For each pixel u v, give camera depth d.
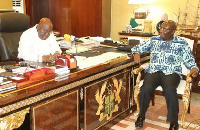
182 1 4.46
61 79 1.92
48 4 4.64
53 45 2.69
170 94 2.53
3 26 2.83
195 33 3.78
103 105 2.51
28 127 1.76
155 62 2.79
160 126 2.80
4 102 1.48
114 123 2.79
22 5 4.42
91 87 2.29
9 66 2.02
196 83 3.81
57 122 1.97
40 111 1.79
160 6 4.70
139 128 2.73
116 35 5.39
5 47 2.83
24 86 1.70
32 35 2.53
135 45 3.08
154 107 3.31
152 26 4.40
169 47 2.72
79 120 2.22
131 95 3.02
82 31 4.83
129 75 2.90
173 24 2.67
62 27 4.66
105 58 2.59
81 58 2.53
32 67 2.00
